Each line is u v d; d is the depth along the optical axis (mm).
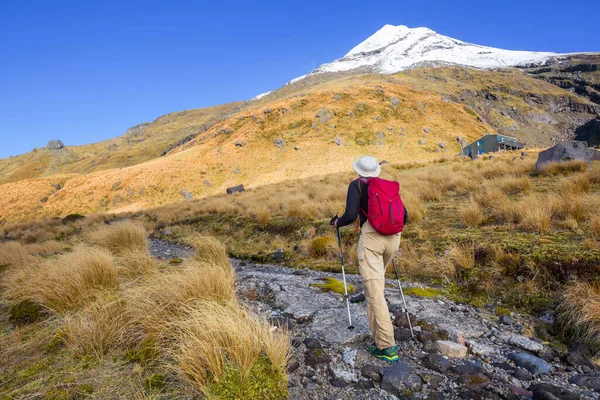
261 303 4910
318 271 6980
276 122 106562
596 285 4098
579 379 2889
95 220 24719
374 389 2854
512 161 20062
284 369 3033
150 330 3447
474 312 4406
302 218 11133
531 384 2861
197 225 15273
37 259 8734
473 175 14625
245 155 90750
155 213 23094
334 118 103125
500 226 6906
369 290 3277
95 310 3943
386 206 3195
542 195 8602
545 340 3748
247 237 11469
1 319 4617
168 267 6219
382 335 3189
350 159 82125
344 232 8539
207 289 4191
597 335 3531
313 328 3967
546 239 5605
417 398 2699
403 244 6965
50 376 3004
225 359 2955
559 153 15469
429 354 3348
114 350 3381
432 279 5629
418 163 28531
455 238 6570
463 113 114812
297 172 78938
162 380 2842
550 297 4367
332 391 2830
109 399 2641
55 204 81375
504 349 3484
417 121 103750
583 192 8195
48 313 4496
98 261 5230
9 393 2785
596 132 153250
